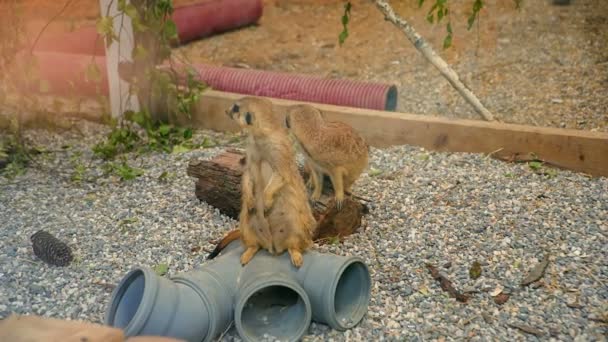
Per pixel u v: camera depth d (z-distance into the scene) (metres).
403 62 4.37
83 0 4.42
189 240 2.72
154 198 2.94
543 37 4.55
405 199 2.88
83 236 2.74
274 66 4.40
